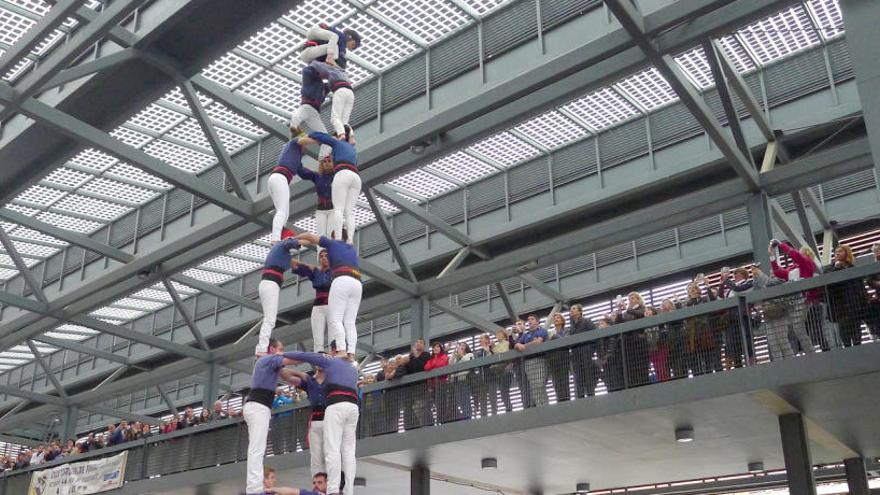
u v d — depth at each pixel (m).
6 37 18.59
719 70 15.73
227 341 31.45
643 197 21.64
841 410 14.78
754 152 20.61
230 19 16.16
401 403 18.45
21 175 20.34
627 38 14.68
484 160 23.70
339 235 9.63
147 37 16.12
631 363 15.17
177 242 22.66
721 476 22.61
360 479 21.92
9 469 29.80
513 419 16.31
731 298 14.16
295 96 21.06
